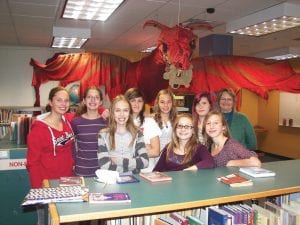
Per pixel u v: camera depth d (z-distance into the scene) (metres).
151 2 3.46
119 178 1.60
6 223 2.96
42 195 1.27
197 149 2.02
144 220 1.53
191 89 3.96
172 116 2.53
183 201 1.30
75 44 5.66
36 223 3.01
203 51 5.14
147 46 6.50
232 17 4.00
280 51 6.22
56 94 2.30
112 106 2.01
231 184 1.53
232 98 2.98
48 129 2.25
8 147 3.01
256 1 3.31
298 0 3.21
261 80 4.32
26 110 5.54
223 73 4.19
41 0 3.40
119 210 1.19
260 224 1.58
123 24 4.50
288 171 1.87
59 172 2.28
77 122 2.37
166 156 2.07
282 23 3.71
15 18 4.20
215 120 2.10
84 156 2.31
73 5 3.36
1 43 6.20
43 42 6.06
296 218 1.64
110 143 1.96
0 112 5.47
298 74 4.32
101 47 6.72
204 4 3.49
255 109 8.45
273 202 1.79
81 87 4.09
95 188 1.44
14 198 2.97
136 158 1.94
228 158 2.04
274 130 7.82
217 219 1.47
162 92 2.55
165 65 3.77
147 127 2.32
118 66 4.20
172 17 4.07
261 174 1.72
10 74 6.48
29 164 2.21
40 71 4.17
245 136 3.00
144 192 1.41
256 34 4.38
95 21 4.27
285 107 7.43
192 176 1.71
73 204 1.23
